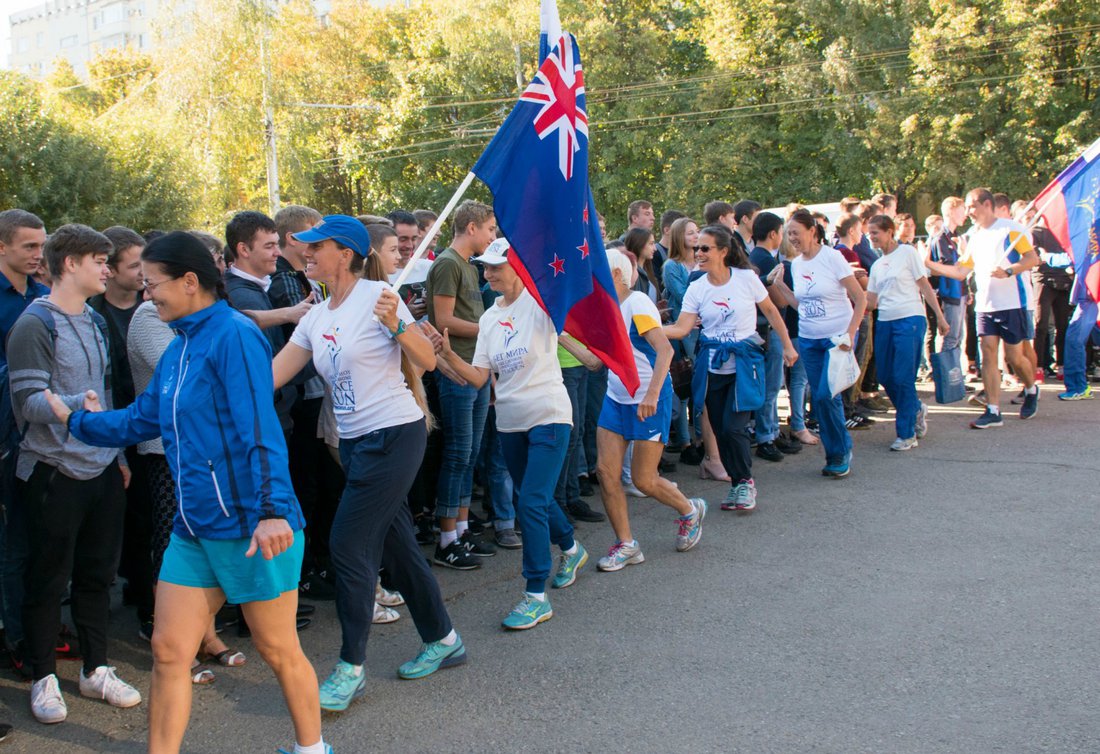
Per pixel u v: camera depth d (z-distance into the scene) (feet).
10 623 13.73
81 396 11.42
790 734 11.21
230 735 11.96
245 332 9.84
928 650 13.34
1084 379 32.17
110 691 12.81
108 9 287.48
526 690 12.78
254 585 9.77
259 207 107.14
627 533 17.74
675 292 24.88
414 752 11.30
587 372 22.15
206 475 9.67
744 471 20.72
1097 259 31.32
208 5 99.96
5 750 11.62
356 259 12.62
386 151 117.19
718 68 108.47
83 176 69.82
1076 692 11.88
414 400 12.96
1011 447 25.63
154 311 13.84
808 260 23.56
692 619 14.97
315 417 16.25
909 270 25.40
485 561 18.63
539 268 13.89
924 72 94.79
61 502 12.25
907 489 22.04
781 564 17.38
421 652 13.55
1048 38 88.69
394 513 12.67
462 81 114.73
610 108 109.91
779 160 107.34
